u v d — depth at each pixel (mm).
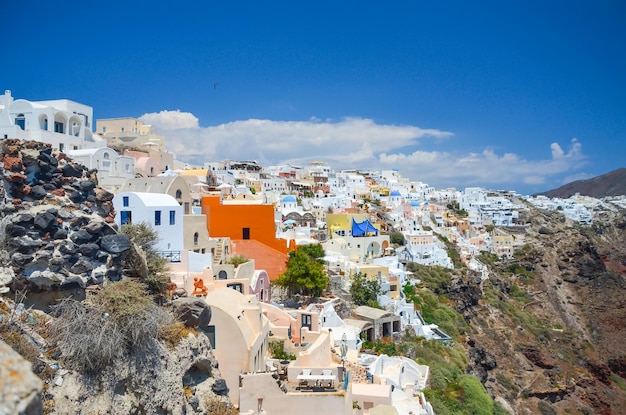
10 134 77688
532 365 139125
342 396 33594
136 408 21328
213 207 74438
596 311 184625
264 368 38969
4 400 8023
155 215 47844
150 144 138750
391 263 120938
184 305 28250
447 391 69500
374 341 74375
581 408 133000
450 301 133500
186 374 27125
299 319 51406
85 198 26109
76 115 89562
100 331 20406
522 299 176375
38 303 21562
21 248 21250
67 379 19359
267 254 73812
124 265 26062
